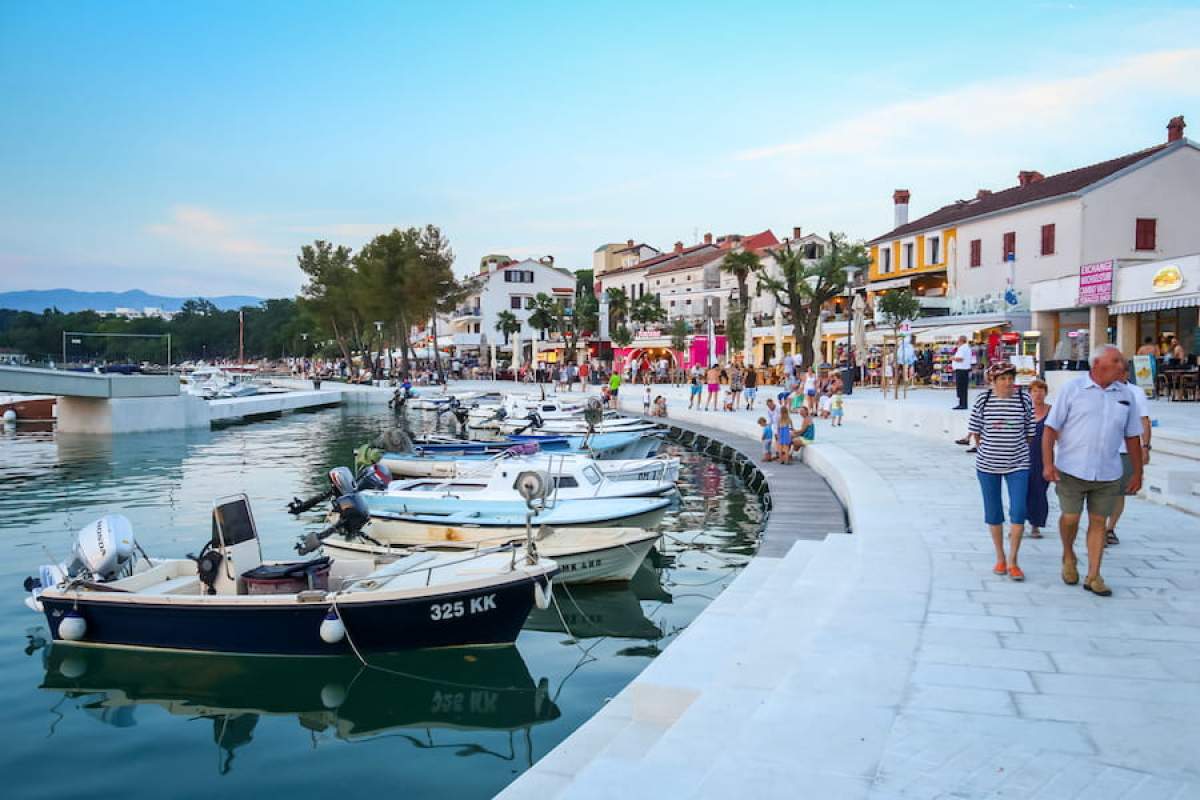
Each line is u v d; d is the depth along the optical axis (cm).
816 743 471
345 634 1018
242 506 1119
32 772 795
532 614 1277
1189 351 2955
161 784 771
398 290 7506
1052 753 457
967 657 614
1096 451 761
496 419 3741
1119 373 755
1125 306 3006
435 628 1049
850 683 564
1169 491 1228
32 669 1036
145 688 983
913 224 5403
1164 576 836
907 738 477
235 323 19538
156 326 19238
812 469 2139
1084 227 3816
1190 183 3897
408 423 4791
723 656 683
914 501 1350
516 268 9812
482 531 1470
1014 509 838
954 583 828
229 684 993
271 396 5744
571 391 5722
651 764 475
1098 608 735
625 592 1380
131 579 1115
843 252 4297
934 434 2377
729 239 8219
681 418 3966
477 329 9744
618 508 1569
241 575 1092
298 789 762
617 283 9062
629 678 1028
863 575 862
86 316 19662
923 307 4641
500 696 971
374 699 956
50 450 3325
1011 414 830
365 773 793
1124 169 3825
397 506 1647
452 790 760
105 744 853
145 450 3372
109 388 3884
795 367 4091
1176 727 489
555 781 523
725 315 6669
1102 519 771
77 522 1917
